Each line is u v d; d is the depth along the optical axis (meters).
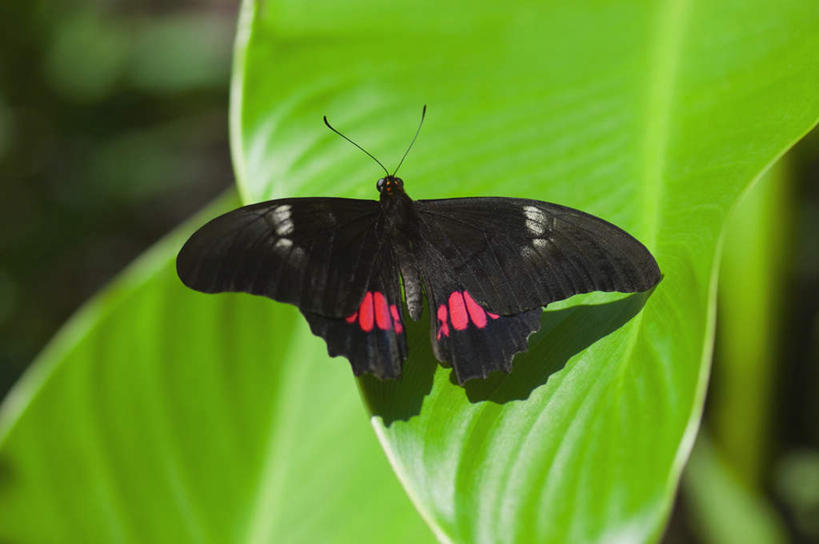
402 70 0.55
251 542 0.57
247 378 0.58
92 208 1.04
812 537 0.76
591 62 0.54
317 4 0.55
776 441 0.62
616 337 0.52
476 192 0.54
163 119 1.08
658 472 0.50
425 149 0.54
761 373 0.61
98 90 1.03
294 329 0.58
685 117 0.53
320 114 0.55
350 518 0.56
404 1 0.55
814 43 0.53
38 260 1.02
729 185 0.52
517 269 0.52
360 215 0.54
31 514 0.57
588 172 0.53
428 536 0.56
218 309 0.58
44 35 1.00
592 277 0.52
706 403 0.66
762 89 0.53
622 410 0.51
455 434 0.52
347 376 0.58
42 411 0.57
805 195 0.90
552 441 0.51
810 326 0.87
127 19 1.10
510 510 0.51
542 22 0.55
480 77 0.55
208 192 1.17
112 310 0.57
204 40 1.09
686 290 0.52
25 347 0.99
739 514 0.62
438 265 0.53
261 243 0.53
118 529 0.57
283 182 0.54
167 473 0.57
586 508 0.51
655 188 0.53
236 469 0.57
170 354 0.58
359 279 0.53
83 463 0.57
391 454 0.52
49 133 1.02
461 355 0.52
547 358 0.52
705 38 0.54
